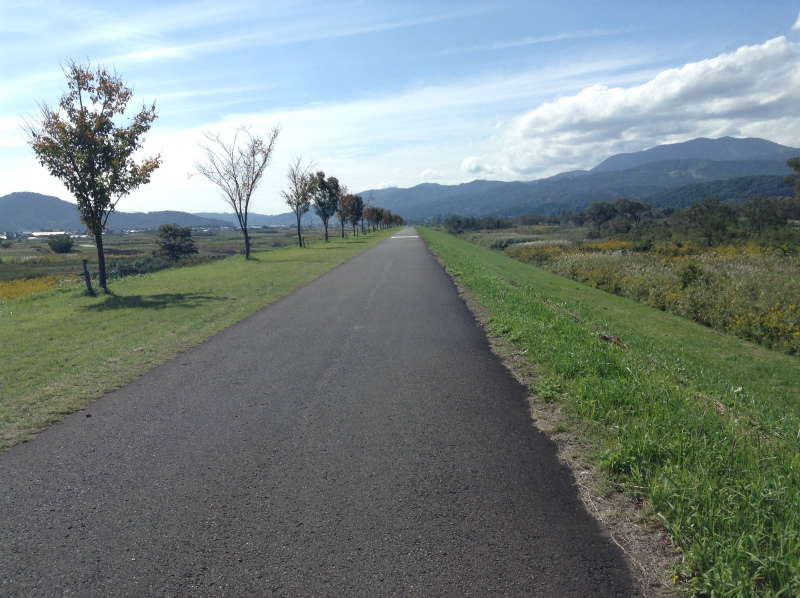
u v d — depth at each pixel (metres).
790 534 2.64
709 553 2.62
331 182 52.38
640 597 2.46
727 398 5.61
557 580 2.59
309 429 4.64
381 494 3.47
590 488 3.47
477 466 3.85
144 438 4.52
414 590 2.54
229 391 5.78
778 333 10.91
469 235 71.62
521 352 7.16
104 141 14.28
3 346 8.15
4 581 2.68
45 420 4.98
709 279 15.67
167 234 52.47
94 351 7.69
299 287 15.11
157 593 2.57
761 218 32.00
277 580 2.63
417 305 11.52
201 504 3.40
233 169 27.95
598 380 5.45
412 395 5.51
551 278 20.84
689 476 3.29
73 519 3.25
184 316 10.48
